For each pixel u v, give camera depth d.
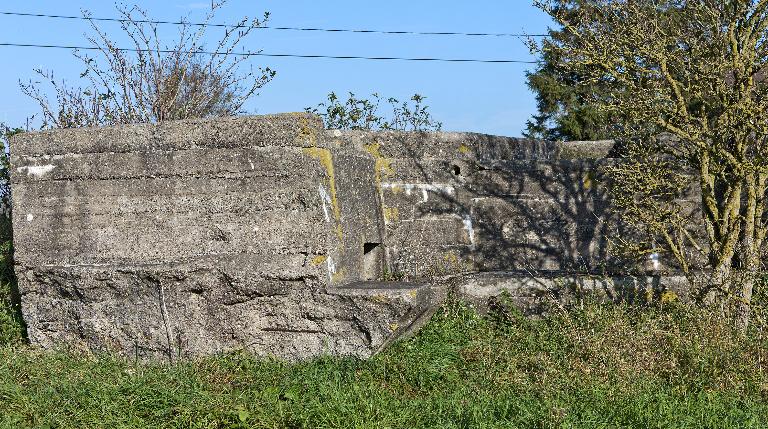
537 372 7.01
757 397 6.62
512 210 9.45
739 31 7.74
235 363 7.17
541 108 22.72
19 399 6.12
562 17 8.09
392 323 7.02
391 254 8.95
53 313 7.74
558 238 9.45
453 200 9.31
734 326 7.66
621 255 9.04
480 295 8.45
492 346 7.55
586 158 9.72
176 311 7.39
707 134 7.70
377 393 6.36
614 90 8.35
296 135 7.27
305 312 7.20
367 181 8.58
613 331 7.45
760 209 8.06
